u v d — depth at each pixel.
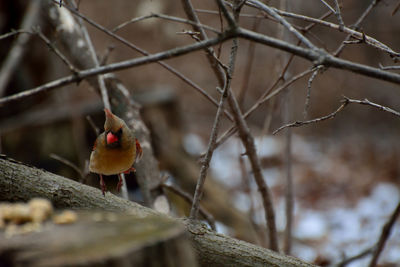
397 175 15.38
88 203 5.68
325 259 10.55
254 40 4.38
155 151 12.76
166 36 20.61
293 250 11.16
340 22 5.16
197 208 5.61
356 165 16.59
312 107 20.59
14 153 12.13
